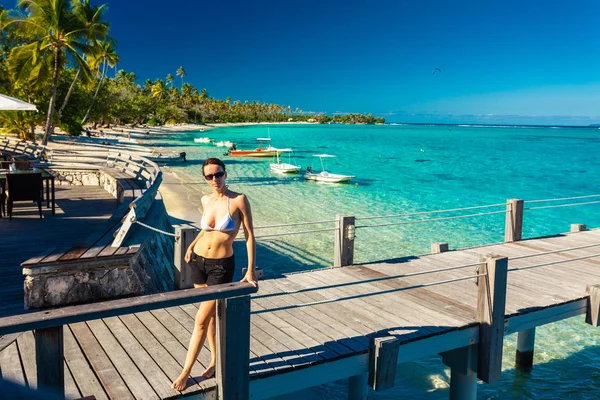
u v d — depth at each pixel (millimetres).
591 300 6469
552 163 51531
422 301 6164
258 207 22266
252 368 4266
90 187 16438
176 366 4223
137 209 7629
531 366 8562
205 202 4109
